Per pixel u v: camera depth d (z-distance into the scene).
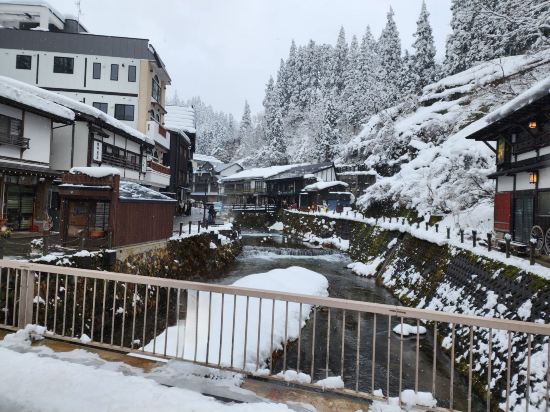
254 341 9.15
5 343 5.27
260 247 33.69
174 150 41.03
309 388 4.39
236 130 125.62
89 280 11.44
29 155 17.94
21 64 33.44
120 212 14.33
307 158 69.69
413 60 54.84
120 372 4.45
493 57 38.09
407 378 9.45
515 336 8.56
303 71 86.31
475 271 12.59
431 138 38.16
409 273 18.62
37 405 3.67
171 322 12.37
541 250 12.49
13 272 9.48
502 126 15.20
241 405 3.70
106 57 34.16
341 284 20.38
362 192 46.03
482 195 22.78
